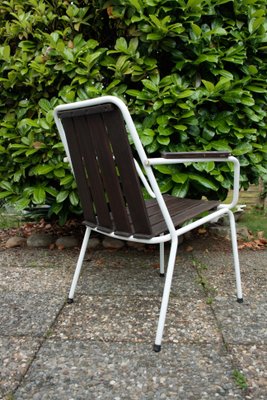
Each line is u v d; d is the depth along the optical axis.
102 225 1.43
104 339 1.34
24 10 2.43
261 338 1.33
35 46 2.32
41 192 2.17
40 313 1.54
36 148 2.11
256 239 2.67
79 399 1.04
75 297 1.70
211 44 2.18
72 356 1.23
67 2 2.32
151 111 2.06
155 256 2.29
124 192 1.24
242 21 2.25
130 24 2.12
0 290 1.79
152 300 1.66
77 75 2.15
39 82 2.17
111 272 2.03
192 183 2.25
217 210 1.60
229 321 1.46
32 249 2.48
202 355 1.23
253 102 2.08
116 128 1.15
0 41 2.50
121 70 2.11
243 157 2.24
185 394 1.05
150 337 1.35
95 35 2.50
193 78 2.17
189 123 2.07
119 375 1.14
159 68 2.35
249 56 2.27
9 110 2.37
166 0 1.99
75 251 2.42
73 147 1.40
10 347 1.29
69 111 1.29
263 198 4.18
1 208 3.25
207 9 2.12
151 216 1.48
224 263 2.15
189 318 1.48
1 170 2.34
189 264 2.14
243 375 1.13
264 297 1.68
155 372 1.15
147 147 2.08
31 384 1.10
